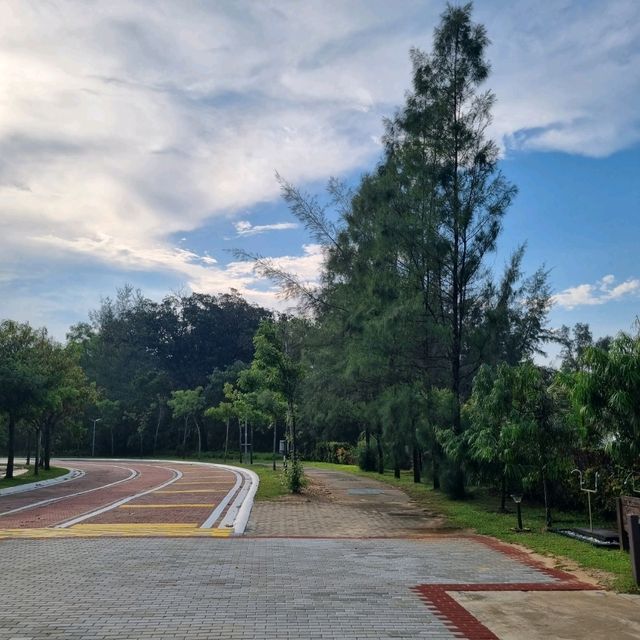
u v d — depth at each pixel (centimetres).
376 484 2342
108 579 738
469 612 610
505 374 1324
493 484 1764
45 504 1819
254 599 648
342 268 2238
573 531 1154
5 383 2792
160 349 7881
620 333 914
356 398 2302
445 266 1848
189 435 6550
